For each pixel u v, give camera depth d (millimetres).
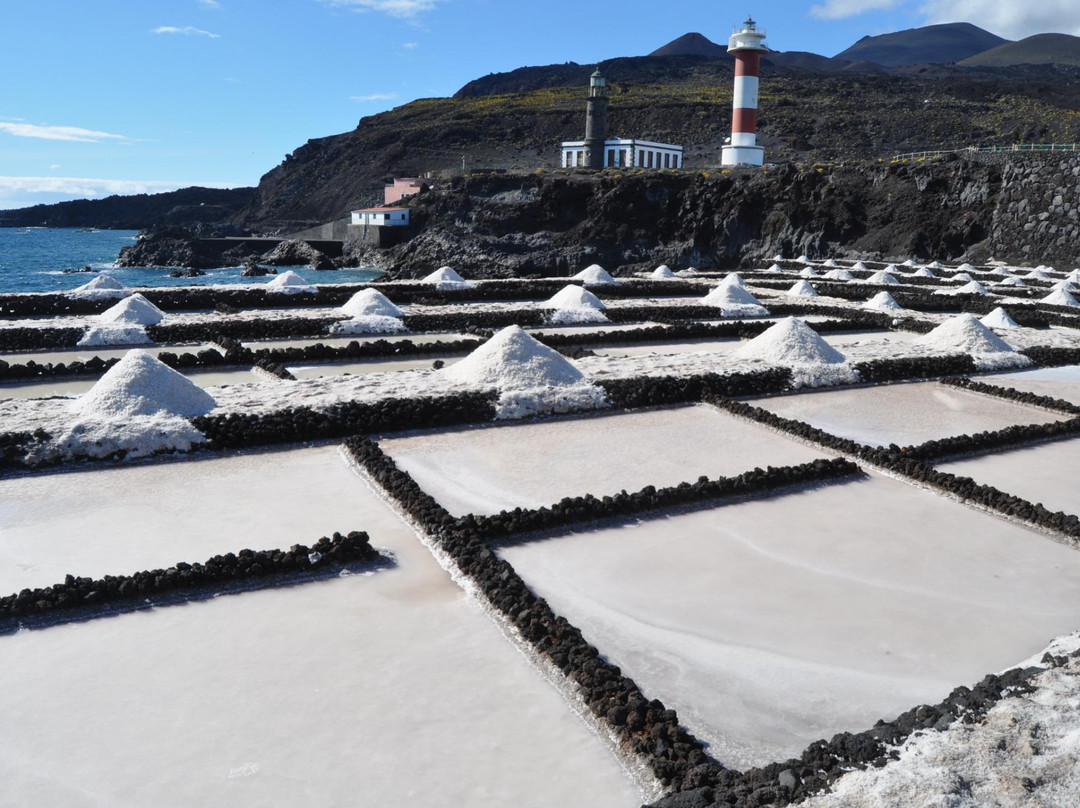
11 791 4551
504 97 156625
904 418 13344
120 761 4820
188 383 11906
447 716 5316
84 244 107562
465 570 7297
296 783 4652
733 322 22891
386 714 5316
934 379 16656
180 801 4492
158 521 8398
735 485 9398
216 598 6871
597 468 10391
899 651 6188
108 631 6340
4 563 7363
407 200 77312
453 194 71875
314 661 5930
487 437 11727
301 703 5414
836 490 9742
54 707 5348
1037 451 11594
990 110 115188
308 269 69250
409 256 68938
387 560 7602
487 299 29172
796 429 11961
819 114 114375
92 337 18609
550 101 143625
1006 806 4109
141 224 164000
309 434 11289
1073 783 4281
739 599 6957
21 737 5035
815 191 59094
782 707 5508
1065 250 45094
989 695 5215
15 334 18031
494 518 8242
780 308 26328
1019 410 14148
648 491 9016
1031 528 8656
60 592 6656
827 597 7020
